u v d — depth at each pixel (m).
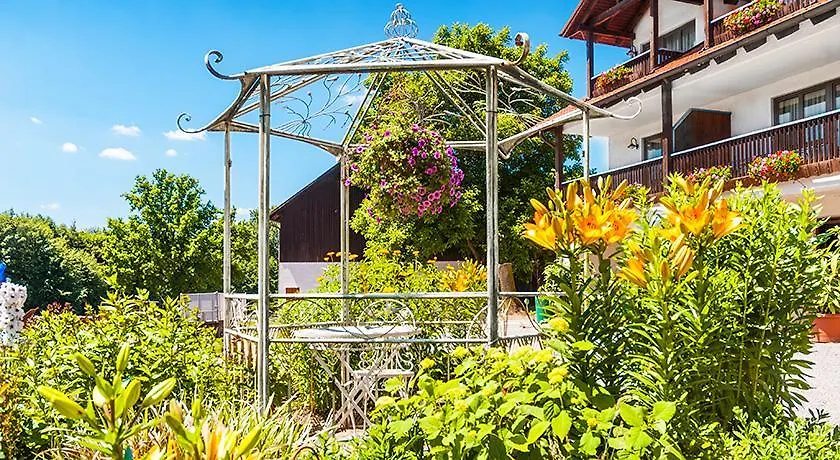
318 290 8.67
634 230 3.31
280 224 23.98
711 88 15.68
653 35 16.64
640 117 18.19
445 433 2.45
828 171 11.74
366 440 2.76
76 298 31.09
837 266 3.07
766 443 2.55
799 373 3.01
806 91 14.47
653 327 2.77
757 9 13.70
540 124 6.75
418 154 6.25
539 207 2.96
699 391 2.86
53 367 3.80
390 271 8.54
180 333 4.55
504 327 6.07
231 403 4.13
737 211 2.88
